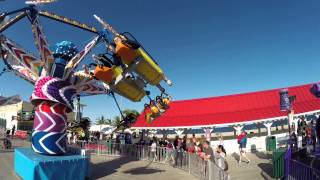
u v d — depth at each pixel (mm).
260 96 26031
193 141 14016
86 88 12883
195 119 25250
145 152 17656
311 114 20922
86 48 10875
